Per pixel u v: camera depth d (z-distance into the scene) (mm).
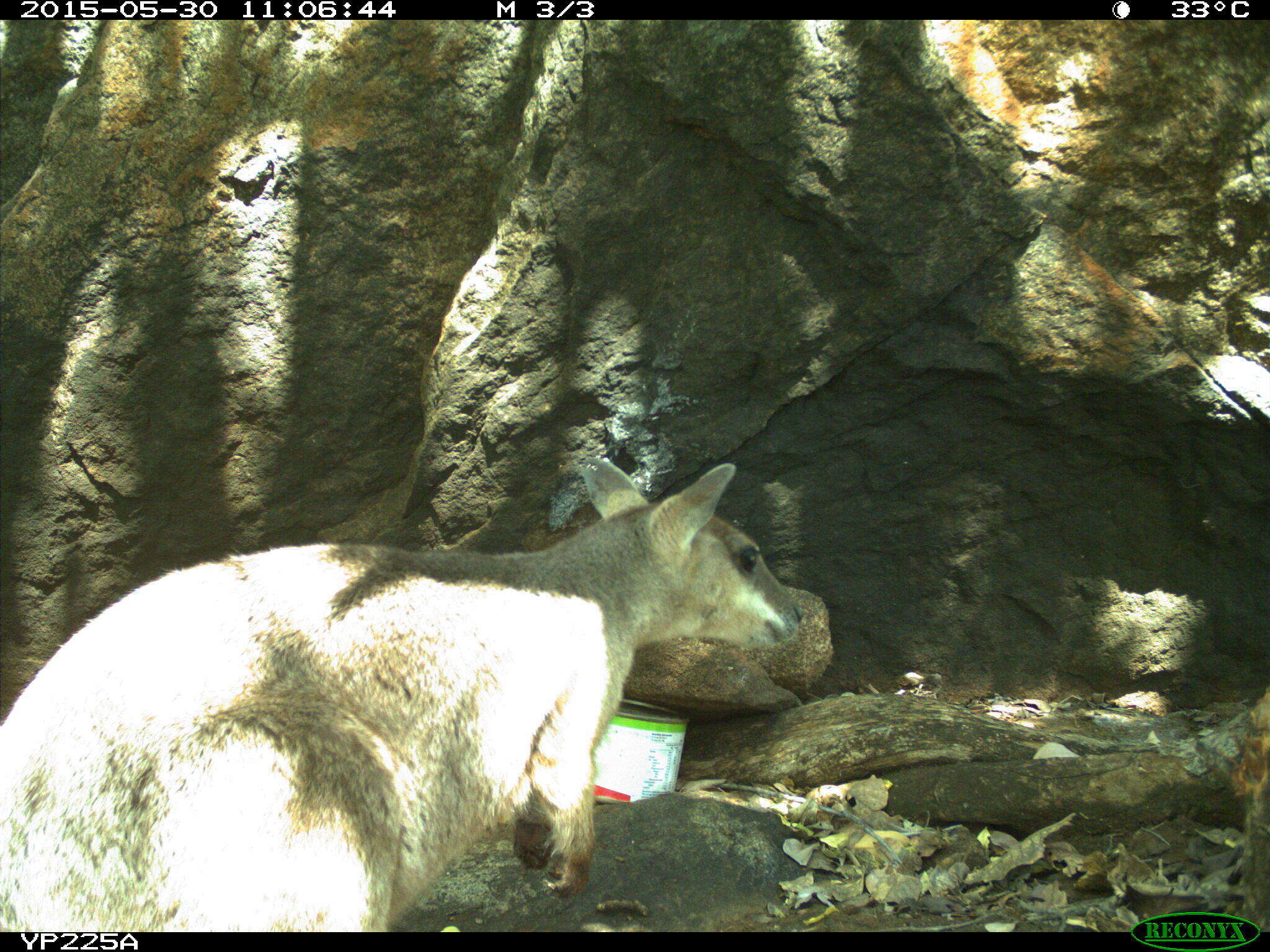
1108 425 5152
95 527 5699
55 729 3266
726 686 5242
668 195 5051
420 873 3426
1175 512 5273
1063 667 5512
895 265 4922
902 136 4789
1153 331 4930
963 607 5527
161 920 2975
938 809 4410
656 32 4848
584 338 5234
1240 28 4680
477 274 5418
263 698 3230
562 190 5125
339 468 5738
